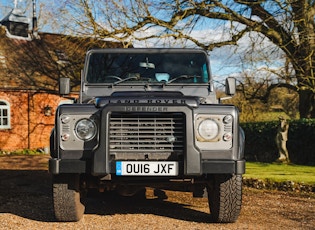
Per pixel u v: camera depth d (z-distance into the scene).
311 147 16.27
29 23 30.58
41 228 5.36
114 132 5.23
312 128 16.20
